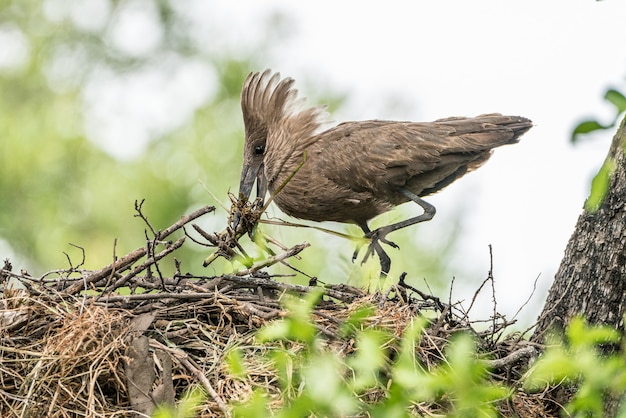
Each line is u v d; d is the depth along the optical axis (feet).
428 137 47.96
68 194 67.72
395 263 53.06
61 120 70.03
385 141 48.19
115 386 32.30
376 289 38.14
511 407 32.30
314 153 49.39
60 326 33.04
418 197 47.98
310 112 50.88
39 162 68.33
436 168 48.16
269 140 51.72
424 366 33.17
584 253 35.63
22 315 33.01
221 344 33.86
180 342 34.06
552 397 34.24
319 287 36.70
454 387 27.20
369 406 30.58
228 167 64.39
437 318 35.70
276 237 46.91
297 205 50.08
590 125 22.88
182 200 63.57
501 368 34.91
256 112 52.44
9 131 69.31
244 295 36.35
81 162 68.80
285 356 31.17
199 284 37.29
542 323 36.37
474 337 35.06
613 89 23.04
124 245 64.34
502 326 35.70
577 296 35.45
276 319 34.81
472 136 47.98
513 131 48.47
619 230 34.78
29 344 32.58
